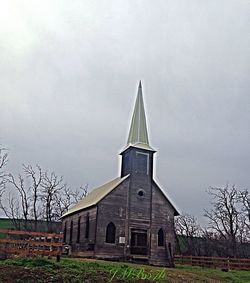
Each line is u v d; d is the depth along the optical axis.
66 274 21.62
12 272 20.66
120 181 41.84
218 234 66.50
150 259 40.22
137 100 48.25
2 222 68.81
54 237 26.95
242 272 36.81
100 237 39.25
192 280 27.27
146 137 45.53
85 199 51.75
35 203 62.84
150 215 42.00
